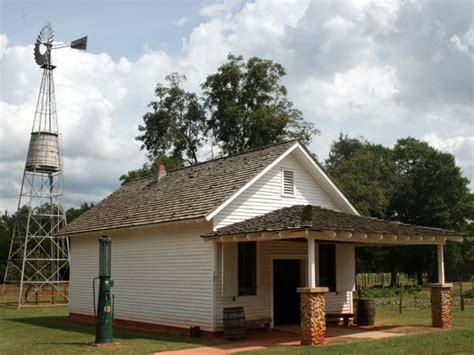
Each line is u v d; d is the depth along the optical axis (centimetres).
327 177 2184
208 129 4938
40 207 4294
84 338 1884
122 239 2297
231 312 1716
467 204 5900
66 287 4619
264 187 2025
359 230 1622
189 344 1641
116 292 2286
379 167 6166
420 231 1873
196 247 1900
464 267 7181
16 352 1545
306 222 1563
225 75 4794
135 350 1529
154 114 5006
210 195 1980
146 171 4781
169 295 1997
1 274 6144
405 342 1502
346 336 1731
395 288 5147
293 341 1642
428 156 5912
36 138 3975
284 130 4728
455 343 1457
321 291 1544
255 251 1936
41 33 4141
